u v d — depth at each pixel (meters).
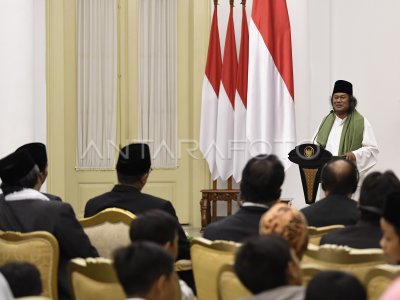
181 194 19.41
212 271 6.47
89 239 8.00
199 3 19.03
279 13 17.75
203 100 18.44
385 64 19.28
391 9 19.22
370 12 19.48
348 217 8.04
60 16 18.61
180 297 5.64
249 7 18.86
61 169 18.64
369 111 19.48
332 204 8.16
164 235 5.95
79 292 6.11
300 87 18.20
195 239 6.70
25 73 17.16
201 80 19.00
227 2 18.98
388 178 6.82
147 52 19.31
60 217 7.68
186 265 7.91
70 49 18.92
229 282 5.72
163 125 19.36
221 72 18.41
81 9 18.98
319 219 8.10
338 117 15.22
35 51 18.47
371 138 14.84
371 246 6.53
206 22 19.08
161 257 4.62
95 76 19.06
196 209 19.08
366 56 19.55
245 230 7.00
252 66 17.64
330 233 6.81
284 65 17.61
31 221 7.69
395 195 5.55
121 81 19.23
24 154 8.07
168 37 19.38
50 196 9.18
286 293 4.29
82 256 7.68
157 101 19.36
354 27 19.70
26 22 17.19
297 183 17.83
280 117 17.62
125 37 19.23
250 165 7.18
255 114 17.58
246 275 4.46
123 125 19.23
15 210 7.78
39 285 5.22
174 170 19.38
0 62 16.95
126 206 8.49
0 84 16.94
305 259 6.11
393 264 5.71
